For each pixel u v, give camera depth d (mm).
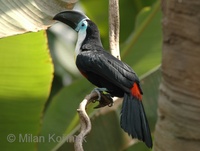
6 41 9648
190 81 5848
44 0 8461
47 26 8297
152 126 10781
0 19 8055
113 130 10680
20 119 10312
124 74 8570
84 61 8930
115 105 10727
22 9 8250
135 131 7887
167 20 5918
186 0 5750
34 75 9953
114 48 8867
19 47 9703
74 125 11367
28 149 10516
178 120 5953
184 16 5789
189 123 5902
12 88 10031
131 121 8039
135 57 11477
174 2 5832
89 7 13469
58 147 10625
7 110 10227
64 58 16016
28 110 10258
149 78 10836
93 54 8969
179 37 5852
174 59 5906
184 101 5902
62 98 11641
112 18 8664
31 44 9695
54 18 8445
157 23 11734
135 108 8234
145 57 11367
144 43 11602
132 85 8484
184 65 5855
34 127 10406
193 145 5926
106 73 8656
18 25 8078
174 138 6004
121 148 10680
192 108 5875
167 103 6008
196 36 5754
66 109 11570
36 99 10188
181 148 5980
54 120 11523
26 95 10125
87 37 9461
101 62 8766
